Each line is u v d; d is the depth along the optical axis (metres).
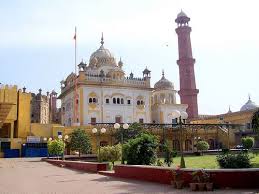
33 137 45.25
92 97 53.47
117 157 22.34
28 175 19.78
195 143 49.84
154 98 64.75
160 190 11.97
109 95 54.47
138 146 17.22
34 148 45.09
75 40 53.91
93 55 61.38
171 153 21.42
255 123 23.33
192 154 39.50
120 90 55.34
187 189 12.00
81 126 46.91
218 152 41.75
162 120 59.09
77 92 53.59
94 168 20.83
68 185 14.43
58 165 28.86
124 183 14.44
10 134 45.47
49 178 17.72
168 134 47.59
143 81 57.38
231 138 52.16
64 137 40.28
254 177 11.69
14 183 15.66
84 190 12.64
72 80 57.19
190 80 70.56
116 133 42.44
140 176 15.35
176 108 60.72
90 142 41.66
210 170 12.02
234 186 11.70
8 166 27.94
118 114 54.56
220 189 11.59
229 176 11.78
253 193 10.55
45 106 81.12
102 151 22.42
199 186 11.59
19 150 44.81
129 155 17.39
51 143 34.00
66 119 59.56
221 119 59.78
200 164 22.47
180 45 72.50
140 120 56.16
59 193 12.02
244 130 54.09
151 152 17.34
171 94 64.00
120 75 55.91
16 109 46.34
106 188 13.01
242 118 58.31
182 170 12.70
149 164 17.23
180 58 71.62
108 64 59.09
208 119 62.81
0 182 16.20
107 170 20.53
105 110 53.78
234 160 13.59
